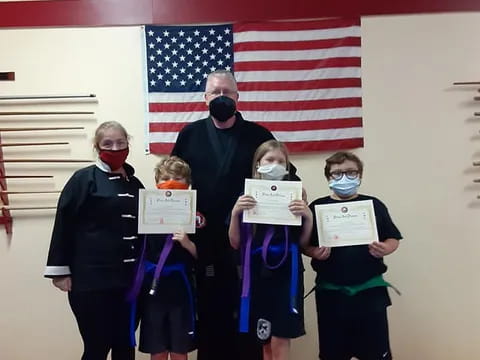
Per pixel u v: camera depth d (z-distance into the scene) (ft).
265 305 8.27
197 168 9.23
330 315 8.46
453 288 11.45
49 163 11.63
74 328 11.48
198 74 11.64
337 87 11.54
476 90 11.55
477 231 11.49
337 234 8.53
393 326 11.42
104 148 8.53
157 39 11.66
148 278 8.59
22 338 11.47
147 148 11.63
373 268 8.48
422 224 11.51
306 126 11.54
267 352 8.45
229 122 9.29
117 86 11.70
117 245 8.39
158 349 8.34
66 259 8.36
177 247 8.67
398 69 11.60
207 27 11.67
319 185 11.56
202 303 9.10
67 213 8.41
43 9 11.78
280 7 11.64
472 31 11.56
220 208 9.06
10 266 11.53
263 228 8.51
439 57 11.60
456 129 11.55
